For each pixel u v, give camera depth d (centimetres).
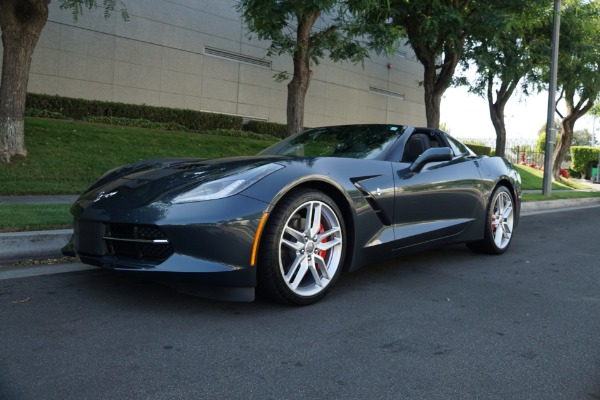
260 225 264
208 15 1602
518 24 1152
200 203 260
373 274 387
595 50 1532
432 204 385
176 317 267
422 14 1101
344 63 2039
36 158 831
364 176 328
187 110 1456
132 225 266
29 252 389
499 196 484
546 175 1299
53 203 592
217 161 321
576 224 807
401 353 229
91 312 272
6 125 788
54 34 1281
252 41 1725
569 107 2056
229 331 249
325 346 234
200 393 183
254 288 270
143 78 1459
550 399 188
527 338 254
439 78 1284
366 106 2156
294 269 284
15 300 290
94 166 875
